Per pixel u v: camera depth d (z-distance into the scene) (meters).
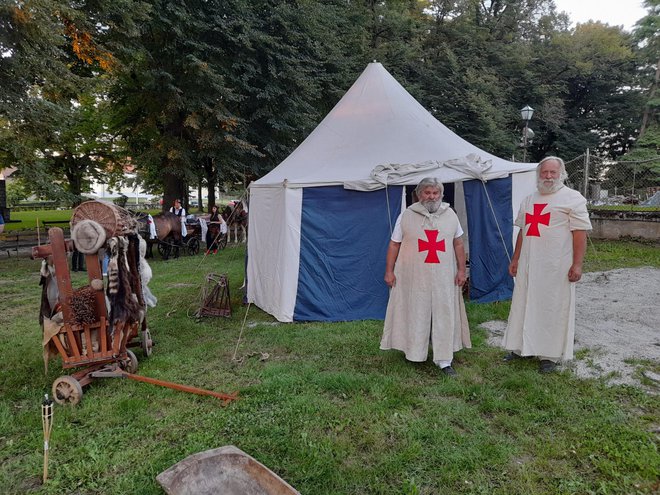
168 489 2.23
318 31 15.30
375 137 6.68
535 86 27.06
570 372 3.90
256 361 4.36
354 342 4.79
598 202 14.72
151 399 3.51
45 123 9.52
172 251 12.91
